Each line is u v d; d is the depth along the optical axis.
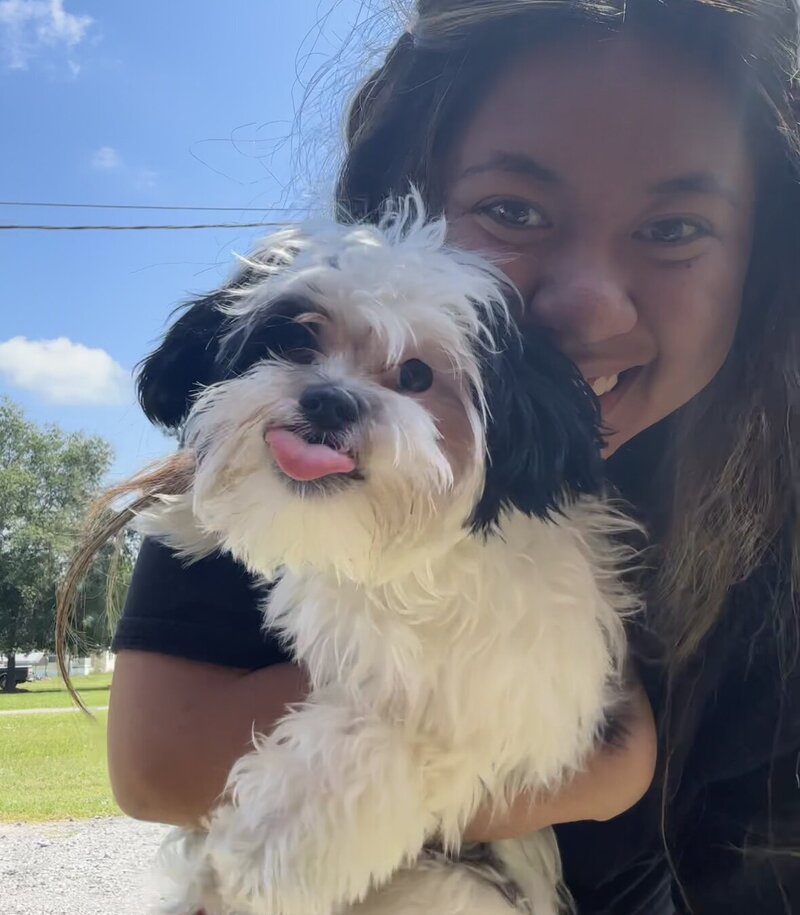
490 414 0.33
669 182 0.33
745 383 0.40
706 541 0.40
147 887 0.46
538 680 0.34
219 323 0.36
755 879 0.36
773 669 0.37
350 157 0.42
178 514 0.37
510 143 0.34
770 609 0.38
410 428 0.31
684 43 0.34
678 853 0.37
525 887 0.38
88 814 1.66
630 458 0.42
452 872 0.35
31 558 6.56
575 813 0.35
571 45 0.34
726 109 0.35
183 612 0.36
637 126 0.33
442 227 0.35
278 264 0.36
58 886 1.25
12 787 1.90
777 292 0.39
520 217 0.35
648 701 0.39
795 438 0.39
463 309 0.33
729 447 0.40
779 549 0.39
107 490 0.45
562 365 0.34
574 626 0.35
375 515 0.31
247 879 0.32
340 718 0.34
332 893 0.31
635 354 0.35
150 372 0.37
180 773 0.33
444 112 0.36
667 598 0.40
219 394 0.33
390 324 0.32
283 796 0.32
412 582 0.33
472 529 0.33
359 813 0.31
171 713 0.34
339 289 0.33
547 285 0.34
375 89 0.42
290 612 0.37
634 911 0.39
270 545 0.32
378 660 0.34
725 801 0.37
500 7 0.34
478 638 0.34
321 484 0.31
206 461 0.33
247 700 0.34
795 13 0.37
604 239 0.34
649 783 0.36
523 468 0.33
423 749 0.34
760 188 0.38
